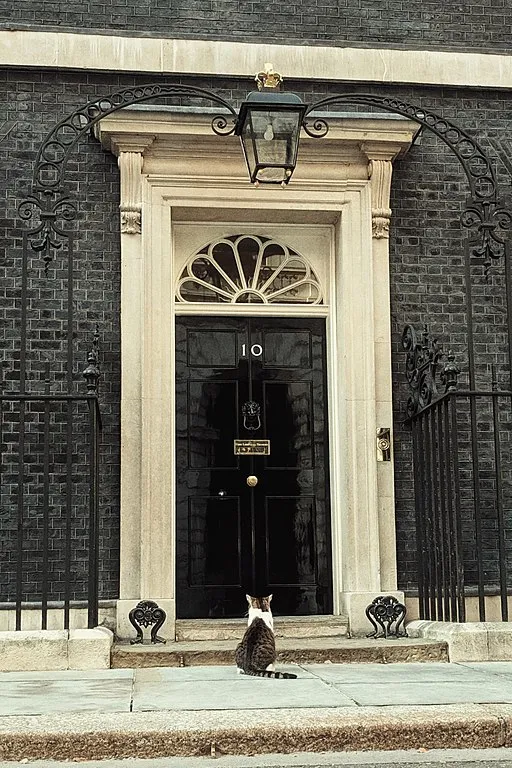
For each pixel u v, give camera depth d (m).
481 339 8.62
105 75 8.58
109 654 6.60
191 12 8.74
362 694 5.26
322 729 4.54
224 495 8.51
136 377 8.16
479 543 7.04
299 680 5.88
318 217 8.68
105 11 8.66
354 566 8.15
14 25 8.51
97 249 8.38
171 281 8.41
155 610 7.72
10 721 4.60
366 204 8.54
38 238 8.32
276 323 8.79
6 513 7.95
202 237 8.78
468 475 8.43
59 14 8.62
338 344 8.64
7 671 6.45
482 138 8.90
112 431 8.17
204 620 8.20
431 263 8.66
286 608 8.41
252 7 8.83
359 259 8.52
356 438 8.29
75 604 7.84
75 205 8.40
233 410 8.62
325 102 7.04
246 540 8.47
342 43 8.81
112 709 4.87
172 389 8.34
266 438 8.62
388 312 8.48
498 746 4.61
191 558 8.38
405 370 8.49
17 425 8.07
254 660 6.14
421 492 7.96
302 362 8.77
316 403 8.73
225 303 8.72
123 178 8.31
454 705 4.87
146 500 7.98
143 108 8.18
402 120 8.43
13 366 8.16
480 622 7.04
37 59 8.48
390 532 8.22
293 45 8.77
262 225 8.77
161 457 8.08
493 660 6.88
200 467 8.52
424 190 8.76
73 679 6.02
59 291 8.27
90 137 8.49
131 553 7.96
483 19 9.02
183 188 8.40
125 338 8.20
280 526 8.53
